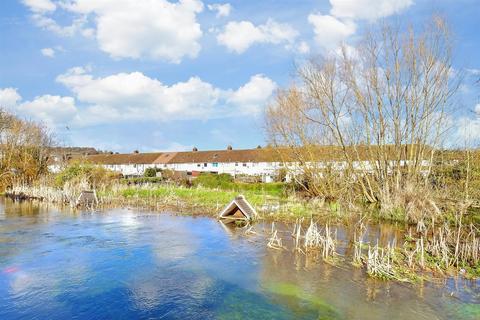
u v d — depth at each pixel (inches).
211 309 427.2
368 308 432.8
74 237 792.9
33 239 769.6
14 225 930.1
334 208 1255.5
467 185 1105.4
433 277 544.4
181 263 606.2
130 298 457.1
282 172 2153.1
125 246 716.7
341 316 411.2
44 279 521.0
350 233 867.4
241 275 546.6
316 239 719.1
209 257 642.8
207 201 1380.4
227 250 691.4
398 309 431.5
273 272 561.3
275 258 637.9
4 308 423.8
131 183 2026.3
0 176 1887.3
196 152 3858.3
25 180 1957.4
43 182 1796.3
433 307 438.6
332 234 845.8
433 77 1285.7
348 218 1074.1
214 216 1097.4
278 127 1646.2
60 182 1696.6
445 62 1286.9
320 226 947.3
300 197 1565.0
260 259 631.2
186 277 537.3
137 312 417.7
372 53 1360.7
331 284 510.0
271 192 1758.1
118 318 402.9
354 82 1411.2
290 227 930.7
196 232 862.5
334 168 1530.5
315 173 1568.7
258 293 476.7
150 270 567.5
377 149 1387.8
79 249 689.6
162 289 489.1
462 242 741.3
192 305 438.0
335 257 639.8
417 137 1298.0
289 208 1216.2
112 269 570.3
